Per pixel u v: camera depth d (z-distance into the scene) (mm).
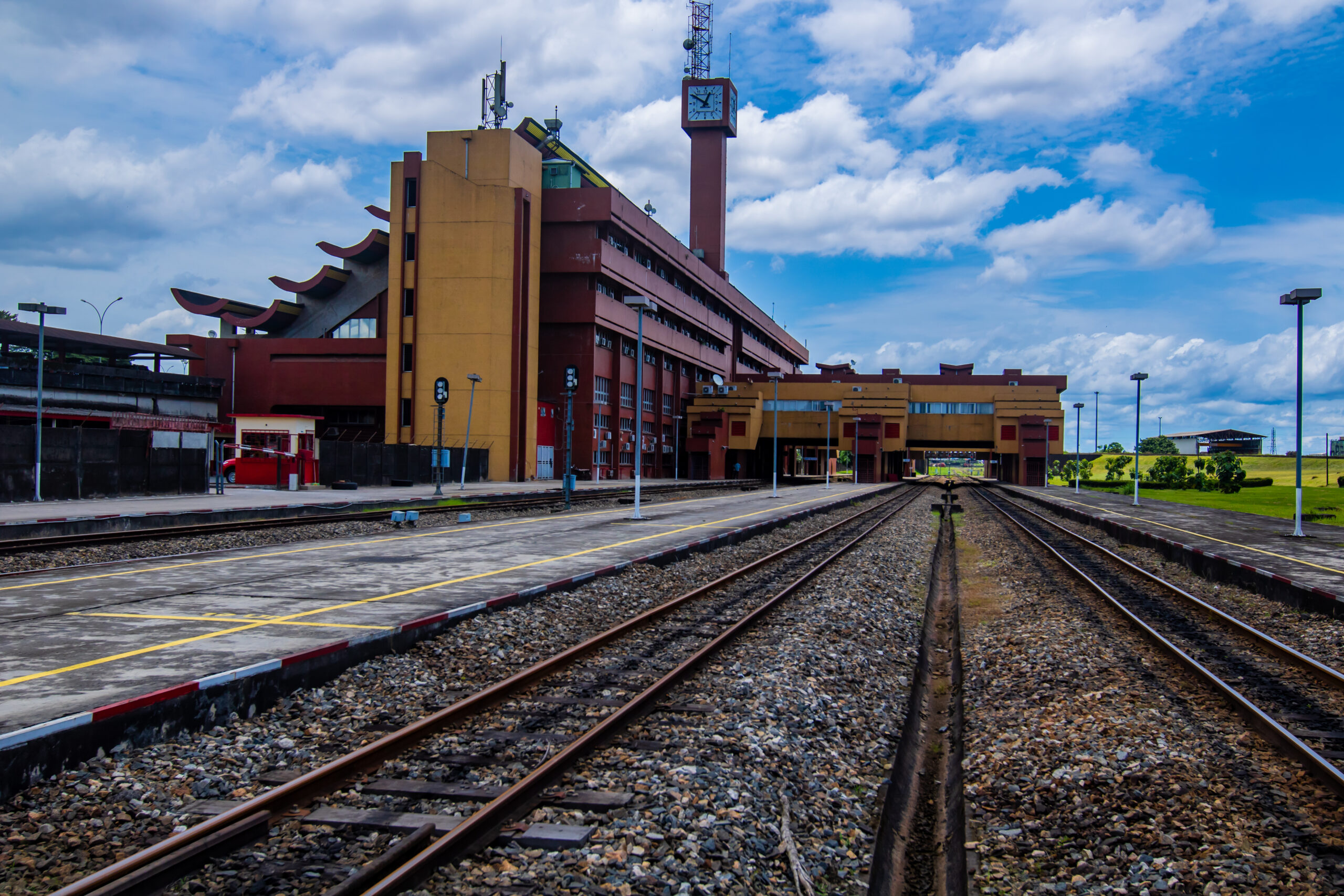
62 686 7473
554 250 68000
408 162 62250
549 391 70875
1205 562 21078
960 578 21812
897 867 6434
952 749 9266
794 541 27078
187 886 4758
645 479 81750
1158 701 9289
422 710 8312
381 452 50281
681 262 87250
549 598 13922
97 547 20000
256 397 73688
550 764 6379
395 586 13898
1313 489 70375
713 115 104562
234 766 6727
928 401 96438
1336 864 5598
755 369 128375
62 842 5336
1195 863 5664
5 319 83688
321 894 4664
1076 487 79750
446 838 5133
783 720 8273
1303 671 10898
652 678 9570
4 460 28891
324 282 73688
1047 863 5926
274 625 10516
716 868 5336
